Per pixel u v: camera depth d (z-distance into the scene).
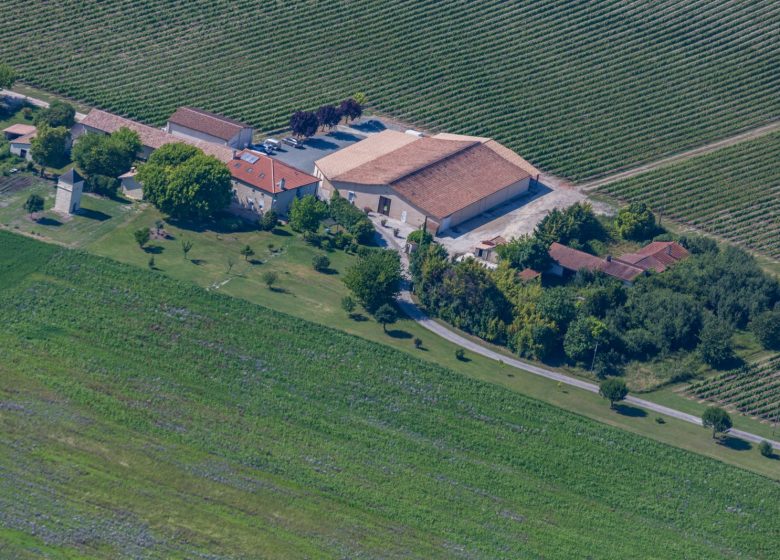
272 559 187.12
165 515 193.50
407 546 194.25
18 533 185.00
